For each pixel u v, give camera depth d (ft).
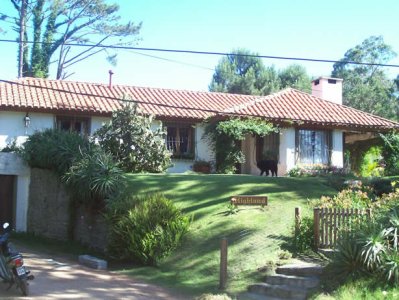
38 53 135.64
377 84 194.39
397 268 29.35
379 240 31.01
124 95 66.59
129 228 41.63
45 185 59.31
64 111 73.41
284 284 33.04
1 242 30.53
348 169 80.12
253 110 78.54
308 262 35.86
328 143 81.15
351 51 203.31
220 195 49.37
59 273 37.81
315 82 102.17
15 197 63.26
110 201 46.37
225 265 34.09
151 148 63.72
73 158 54.85
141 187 51.60
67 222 54.80
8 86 78.64
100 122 76.28
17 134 72.28
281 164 77.82
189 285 35.04
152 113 72.18
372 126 81.41
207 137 79.20
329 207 39.40
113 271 39.63
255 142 81.92
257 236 39.99
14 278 30.42
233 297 31.94
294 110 81.56
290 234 39.75
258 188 51.03
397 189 44.32
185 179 54.75
